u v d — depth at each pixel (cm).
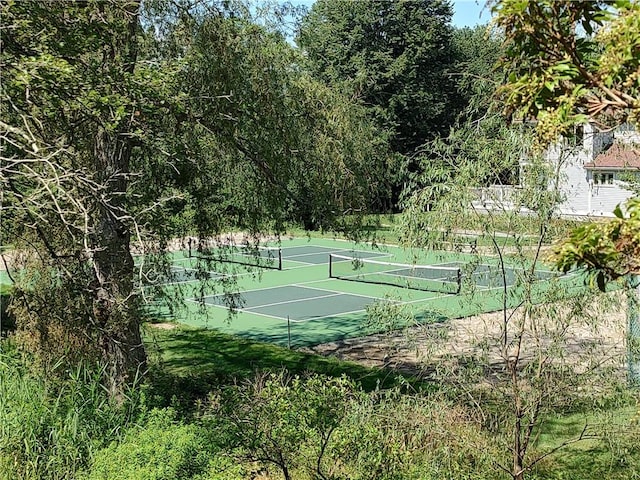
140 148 1249
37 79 819
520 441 877
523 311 807
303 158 1405
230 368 1581
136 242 1238
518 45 419
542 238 778
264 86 1320
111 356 1154
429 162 831
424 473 760
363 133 1460
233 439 753
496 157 786
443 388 855
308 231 1614
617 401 821
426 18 5050
